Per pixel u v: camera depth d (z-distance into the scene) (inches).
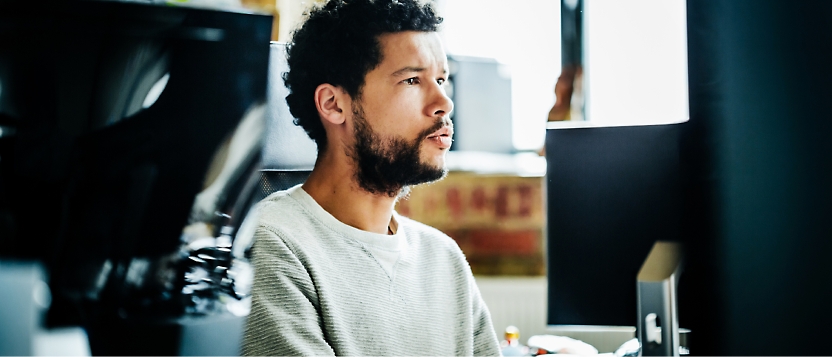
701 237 35.7
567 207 40.0
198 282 23.3
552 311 40.3
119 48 22.8
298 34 43.5
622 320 39.3
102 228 22.3
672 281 35.4
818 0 32.4
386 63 40.3
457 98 98.7
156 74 23.2
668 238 38.1
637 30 88.6
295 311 34.9
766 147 33.6
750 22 33.4
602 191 39.4
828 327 33.0
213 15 23.9
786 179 33.4
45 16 22.1
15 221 21.5
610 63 91.4
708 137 34.9
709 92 34.6
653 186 38.6
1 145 21.6
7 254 21.3
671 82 85.6
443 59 42.2
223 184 23.8
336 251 38.9
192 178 23.4
